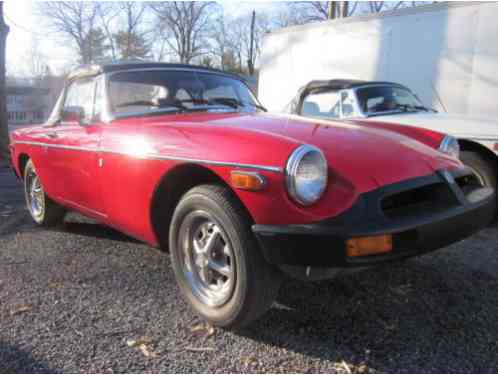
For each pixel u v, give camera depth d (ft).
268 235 6.73
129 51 104.32
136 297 8.98
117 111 10.38
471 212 7.74
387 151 7.91
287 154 6.70
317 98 19.10
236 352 7.08
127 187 9.18
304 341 7.39
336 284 9.57
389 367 6.67
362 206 6.70
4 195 19.01
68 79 12.47
